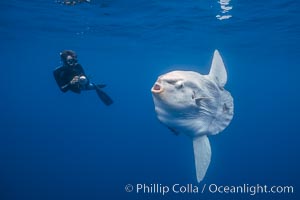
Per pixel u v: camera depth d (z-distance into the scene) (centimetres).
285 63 4106
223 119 365
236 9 1570
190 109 303
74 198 2631
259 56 3472
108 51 3547
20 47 3500
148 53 3597
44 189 2903
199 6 1524
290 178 3045
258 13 1648
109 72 7206
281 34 2217
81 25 2084
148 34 2350
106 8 1606
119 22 1948
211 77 365
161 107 288
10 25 2188
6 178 3338
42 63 5697
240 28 2059
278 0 1390
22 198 2636
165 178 3141
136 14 1728
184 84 296
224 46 2848
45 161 4484
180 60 4253
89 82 1035
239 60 3897
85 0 1475
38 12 1756
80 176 3459
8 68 7288
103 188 2891
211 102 340
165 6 1541
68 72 988
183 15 1730
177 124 304
